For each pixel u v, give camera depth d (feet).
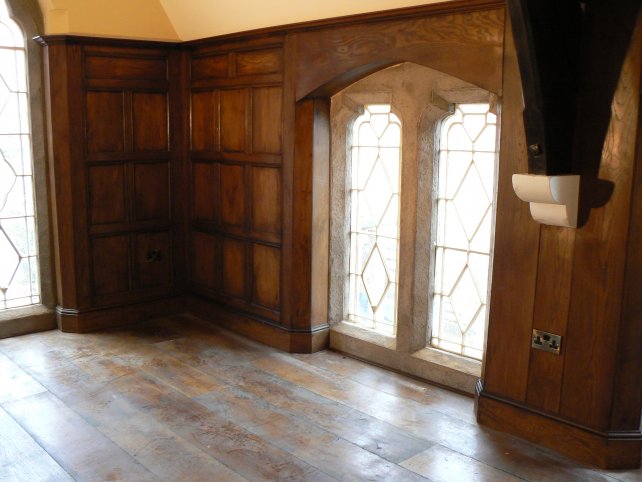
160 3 15.89
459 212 12.87
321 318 15.07
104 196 16.22
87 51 15.43
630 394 10.05
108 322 16.61
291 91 14.02
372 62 12.37
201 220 17.19
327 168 14.53
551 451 10.66
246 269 15.98
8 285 15.99
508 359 11.16
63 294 16.16
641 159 9.36
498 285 11.09
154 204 17.11
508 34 10.24
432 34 11.30
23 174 15.88
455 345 13.32
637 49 9.09
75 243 15.94
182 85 16.97
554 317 10.44
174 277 17.76
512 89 10.36
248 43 14.87
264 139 14.93
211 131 16.42
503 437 11.12
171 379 13.48
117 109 16.10
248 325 15.98
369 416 11.89
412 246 13.15
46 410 12.02
